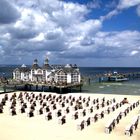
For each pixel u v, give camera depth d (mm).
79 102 64562
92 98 77938
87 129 42906
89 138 38281
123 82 165000
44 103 61469
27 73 123625
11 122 46969
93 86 134375
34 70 121625
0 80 116062
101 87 129375
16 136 38938
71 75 110750
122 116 51938
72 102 64750
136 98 78438
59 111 52125
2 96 81438
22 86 122062
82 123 43438
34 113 54031
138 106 64250
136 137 39156
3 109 58000
